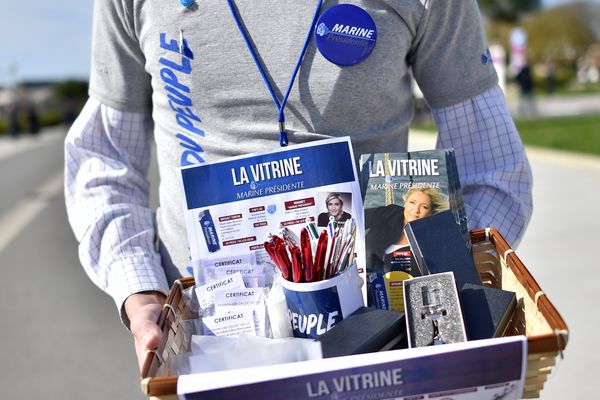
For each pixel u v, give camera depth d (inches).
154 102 50.1
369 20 44.2
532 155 355.3
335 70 44.8
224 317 40.8
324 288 38.0
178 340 39.8
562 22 1991.9
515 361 29.5
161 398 29.6
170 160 49.1
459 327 34.0
